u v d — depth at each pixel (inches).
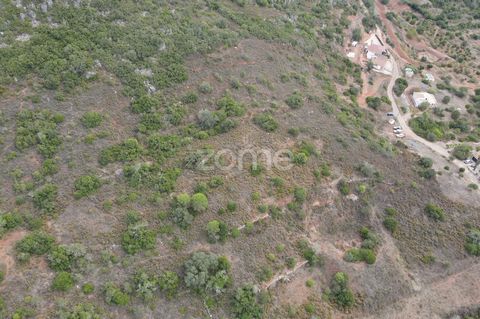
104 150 2183.8
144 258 1857.8
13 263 1695.4
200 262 1852.9
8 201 1886.1
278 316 1935.3
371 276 2204.7
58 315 1590.8
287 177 2364.7
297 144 2600.9
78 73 2468.0
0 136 2094.0
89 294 1697.8
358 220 2433.6
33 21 2620.6
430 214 2564.0
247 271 1982.0
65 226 1861.5
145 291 1749.5
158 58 2795.3
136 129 2388.0
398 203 2586.1
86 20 2773.1
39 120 2187.5
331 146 2689.5
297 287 2057.1
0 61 2353.6
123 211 1978.3
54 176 2022.6
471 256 2420.0
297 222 2252.7
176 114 2513.5
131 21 2940.5
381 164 2775.6
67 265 1727.4
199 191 2139.5
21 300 1603.1
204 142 2432.3
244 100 2805.1
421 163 2999.5
